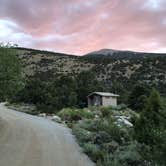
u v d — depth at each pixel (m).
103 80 105.88
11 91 25.98
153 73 110.81
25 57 155.88
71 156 15.53
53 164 13.68
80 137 20.62
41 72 124.62
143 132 17.69
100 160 13.84
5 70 25.28
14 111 46.72
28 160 14.26
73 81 66.81
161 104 20.16
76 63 144.50
